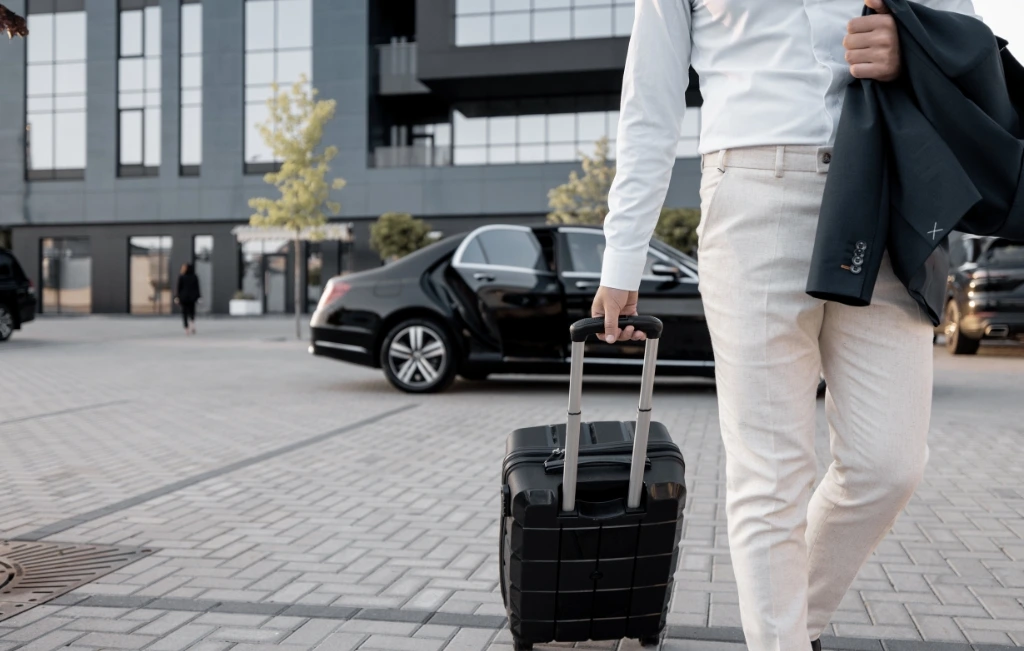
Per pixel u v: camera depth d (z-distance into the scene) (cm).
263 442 623
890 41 169
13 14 336
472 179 3172
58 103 3450
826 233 167
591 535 214
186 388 966
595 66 2898
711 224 190
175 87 3356
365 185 3225
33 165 3484
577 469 217
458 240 896
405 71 3231
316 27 3244
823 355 193
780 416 184
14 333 2144
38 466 545
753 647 187
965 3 185
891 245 169
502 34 2975
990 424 674
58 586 317
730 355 187
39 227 3503
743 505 189
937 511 418
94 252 3469
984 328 1277
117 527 400
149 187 3394
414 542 374
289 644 262
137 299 3459
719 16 188
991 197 166
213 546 369
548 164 3139
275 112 2230
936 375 1041
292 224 2197
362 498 454
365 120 3216
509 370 862
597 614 227
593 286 845
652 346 199
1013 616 282
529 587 220
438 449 590
